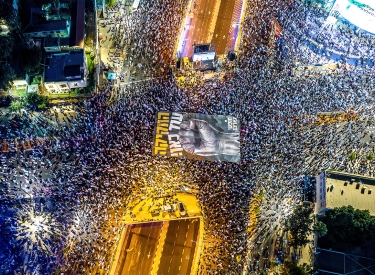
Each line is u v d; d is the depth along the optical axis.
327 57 112.75
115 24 111.56
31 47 96.44
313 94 100.94
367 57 113.62
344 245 83.44
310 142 94.38
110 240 80.44
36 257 76.25
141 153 89.56
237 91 101.00
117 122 92.62
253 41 113.69
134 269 80.75
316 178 89.12
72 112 95.62
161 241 84.31
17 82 92.88
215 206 85.94
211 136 94.12
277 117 96.81
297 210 84.44
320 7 121.31
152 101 97.88
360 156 93.19
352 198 83.69
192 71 108.12
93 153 87.00
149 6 115.38
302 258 83.88
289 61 108.88
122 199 84.31
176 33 114.56
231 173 89.88
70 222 80.25
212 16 121.19
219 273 79.25
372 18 117.44
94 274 76.31
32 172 84.31
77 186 83.38
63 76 94.62
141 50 108.75
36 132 90.19
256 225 85.38
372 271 80.00
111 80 102.50
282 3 120.94
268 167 90.75
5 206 80.75
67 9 106.00
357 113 99.44
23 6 103.25
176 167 90.06
